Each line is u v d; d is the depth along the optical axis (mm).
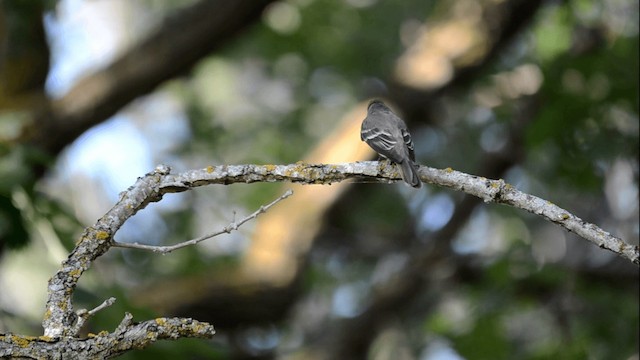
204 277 16031
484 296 15984
